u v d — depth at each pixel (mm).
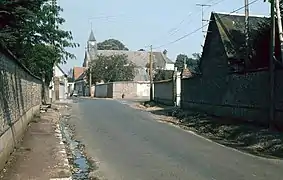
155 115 28734
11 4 13219
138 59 107625
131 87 72438
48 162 10734
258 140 14570
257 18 28359
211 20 28516
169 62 106562
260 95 18297
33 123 20531
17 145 13258
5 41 14562
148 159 11609
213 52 28109
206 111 26422
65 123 22688
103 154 12555
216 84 24438
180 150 13297
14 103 13141
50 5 24875
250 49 22797
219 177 9234
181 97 32625
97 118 26109
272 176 9344
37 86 27062
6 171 9562
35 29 22656
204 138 16562
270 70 16625
